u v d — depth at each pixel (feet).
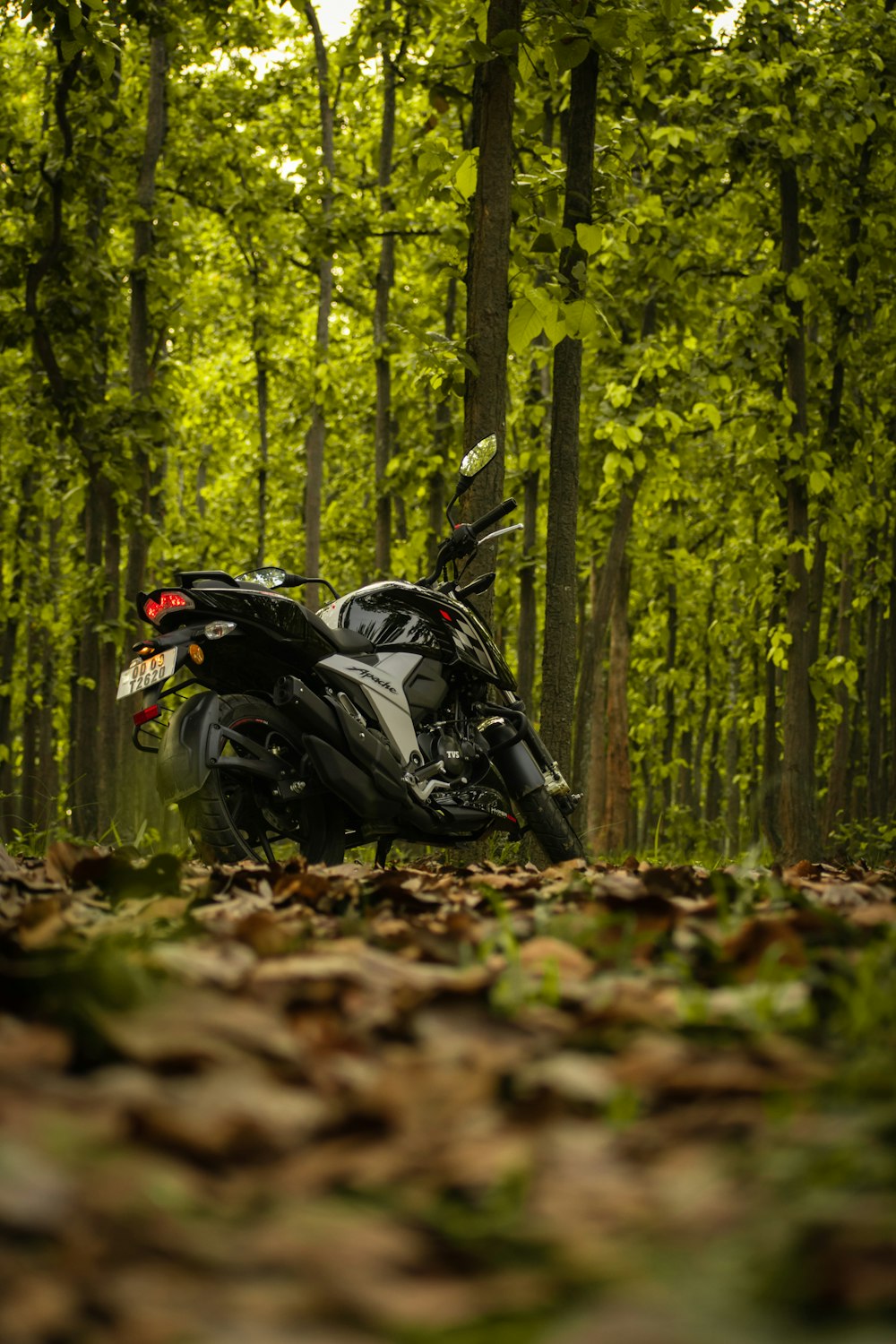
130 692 15.24
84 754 47.50
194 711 15.19
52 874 11.78
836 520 44.55
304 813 16.06
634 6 21.80
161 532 44.62
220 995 5.08
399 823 16.75
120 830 30.63
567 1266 2.55
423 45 45.27
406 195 44.91
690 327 44.75
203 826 14.90
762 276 41.63
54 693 73.51
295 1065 4.25
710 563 75.20
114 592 46.55
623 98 36.52
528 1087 4.08
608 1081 4.05
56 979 4.39
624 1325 2.17
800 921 6.97
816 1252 2.53
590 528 49.67
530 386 50.70
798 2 40.45
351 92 50.90
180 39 40.22
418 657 17.16
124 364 53.21
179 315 45.75
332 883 10.57
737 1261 2.54
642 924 7.15
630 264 41.24
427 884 12.35
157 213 43.24
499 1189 3.10
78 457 45.34
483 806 17.44
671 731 83.20
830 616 72.79
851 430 45.32
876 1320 2.20
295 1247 2.68
